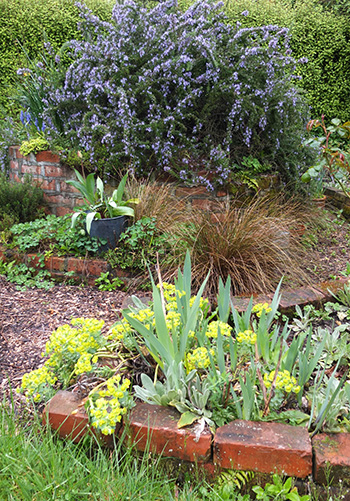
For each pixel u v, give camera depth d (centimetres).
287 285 308
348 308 281
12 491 161
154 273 318
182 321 207
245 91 384
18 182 405
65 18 638
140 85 370
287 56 400
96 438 182
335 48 707
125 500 160
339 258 373
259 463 167
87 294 316
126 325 214
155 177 384
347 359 230
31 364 238
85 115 371
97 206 331
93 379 208
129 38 378
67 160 382
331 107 734
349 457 163
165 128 377
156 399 187
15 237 352
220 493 166
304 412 194
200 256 310
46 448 172
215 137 396
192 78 387
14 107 610
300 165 408
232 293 298
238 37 391
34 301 304
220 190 373
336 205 492
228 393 184
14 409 199
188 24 388
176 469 176
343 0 777
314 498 166
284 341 209
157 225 341
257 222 328
